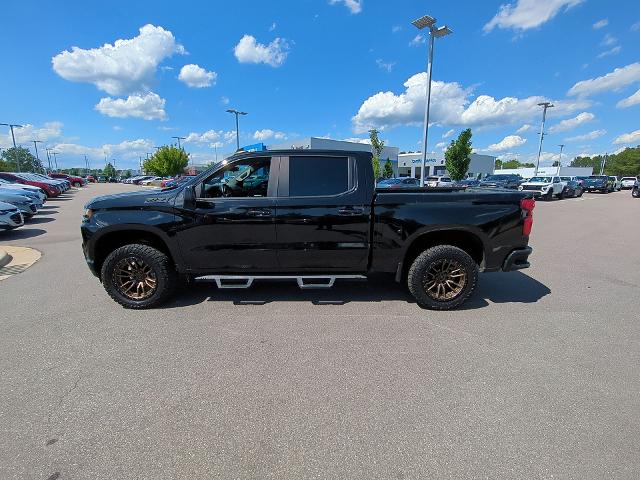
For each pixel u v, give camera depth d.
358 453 2.08
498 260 4.21
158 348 3.33
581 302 4.54
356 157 4.17
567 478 1.89
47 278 5.55
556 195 24.98
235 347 3.35
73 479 1.90
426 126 19.52
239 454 2.08
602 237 9.42
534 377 2.85
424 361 3.10
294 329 3.73
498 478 1.90
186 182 4.32
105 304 4.44
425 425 2.31
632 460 2.01
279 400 2.57
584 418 2.37
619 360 3.11
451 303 4.21
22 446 2.13
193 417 2.39
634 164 90.94
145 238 4.36
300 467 1.99
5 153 86.44
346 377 2.86
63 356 3.19
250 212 4.04
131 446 2.14
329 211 4.05
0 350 3.29
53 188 23.39
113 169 108.56
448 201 4.09
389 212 4.07
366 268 4.25
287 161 4.16
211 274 4.28
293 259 4.18
